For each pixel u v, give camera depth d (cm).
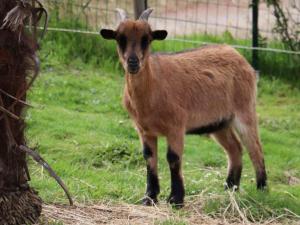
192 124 954
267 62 1591
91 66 1525
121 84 1466
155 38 886
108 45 1572
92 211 833
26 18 721
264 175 1005
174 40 1580
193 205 905
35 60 715
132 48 857
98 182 982
